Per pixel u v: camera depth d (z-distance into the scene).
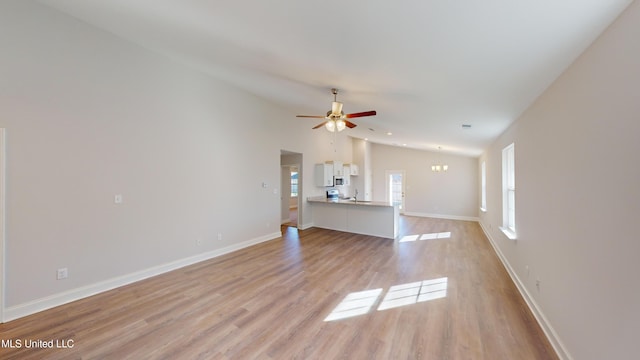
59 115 2.66
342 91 3.47
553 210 2.02
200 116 4.11
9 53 2.37
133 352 1.94
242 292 2.98
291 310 2.57
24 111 2.45
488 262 4.07
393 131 5.82
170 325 2.30
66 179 2.71
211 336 2.14
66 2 2.49
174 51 3.35
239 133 4.81
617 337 1.26
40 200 2.54
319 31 1.96
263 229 5.39
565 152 1.81
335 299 2.80
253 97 5.11
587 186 1.52
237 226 4.78
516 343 2.05
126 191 3.21
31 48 2.49
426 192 9.00
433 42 1.71
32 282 2.49
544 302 2.21
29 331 2.19
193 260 4.00
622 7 1.12
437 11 1.38
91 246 2.90
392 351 1.95
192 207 3.99
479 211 7.83
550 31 1.35
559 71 1.81
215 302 2.73
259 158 5.28
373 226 6.03
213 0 1.90
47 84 2.59
